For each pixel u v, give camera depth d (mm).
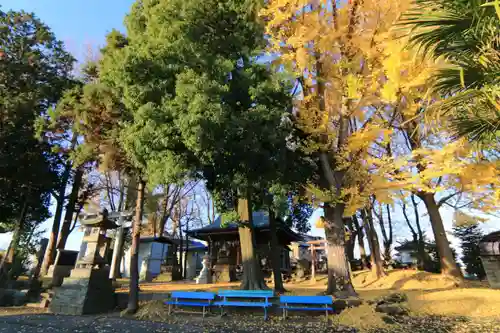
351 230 23672
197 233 21797
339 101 9336
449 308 8148
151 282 20203
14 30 15875
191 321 7945
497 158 6113
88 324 7699
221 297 9086
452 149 6562
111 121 10164
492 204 6973
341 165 9172
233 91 9383
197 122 7090
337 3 8258
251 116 8398
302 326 7082
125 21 10672
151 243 29828
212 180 11055
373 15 7309
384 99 7418
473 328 6305
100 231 10984
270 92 9336
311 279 18344
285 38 8750
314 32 7961
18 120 14391
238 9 9742
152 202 24047
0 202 15961
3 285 14461
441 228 14289
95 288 10094
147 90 8039
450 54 3459
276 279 12039
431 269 19875
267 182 9781
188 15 8938
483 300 8391
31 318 8602
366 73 7941
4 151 14258
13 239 15781
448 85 3617
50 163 16078
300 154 10469
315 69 9461
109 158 10078
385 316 7395
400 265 25312
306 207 15352
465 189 7016
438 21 3238
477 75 3352
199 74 8367
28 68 15688
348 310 7898
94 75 13578
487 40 3141
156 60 8281
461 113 3883
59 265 13742
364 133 8312
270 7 8672
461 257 23781
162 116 7746
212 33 9422
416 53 3779
